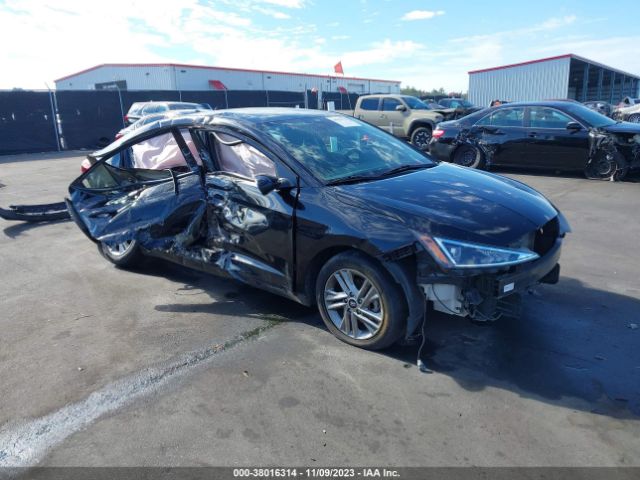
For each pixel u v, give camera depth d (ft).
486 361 10.46
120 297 14.49
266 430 8.50
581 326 11.91
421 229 9.56
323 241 10.66
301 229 11.03
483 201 10.74
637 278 14.83
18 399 9.57
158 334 12.08
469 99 127.95
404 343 10.78
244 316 12.92
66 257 18.44
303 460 7.79
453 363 10.42
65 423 8.82
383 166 12.87
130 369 10.52
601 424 8.45
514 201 11.05
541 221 10.54
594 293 13.80
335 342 11.39
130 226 14.66
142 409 9.16
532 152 32.27
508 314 10.16
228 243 12.76
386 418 8.72
